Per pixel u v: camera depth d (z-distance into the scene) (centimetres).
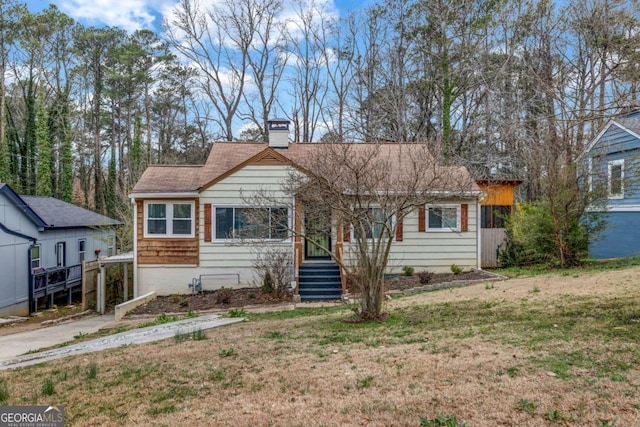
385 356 582
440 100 2588
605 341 552
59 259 1956
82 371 638
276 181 1409
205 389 514
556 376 453
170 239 1441
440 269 1469
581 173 1301
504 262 1612
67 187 3222
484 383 454
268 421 406
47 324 1420
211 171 1521
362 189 812
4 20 3253
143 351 739
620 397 393
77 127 3769
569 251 1348
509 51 2269
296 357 616
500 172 2444
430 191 865
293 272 1348
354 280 902
